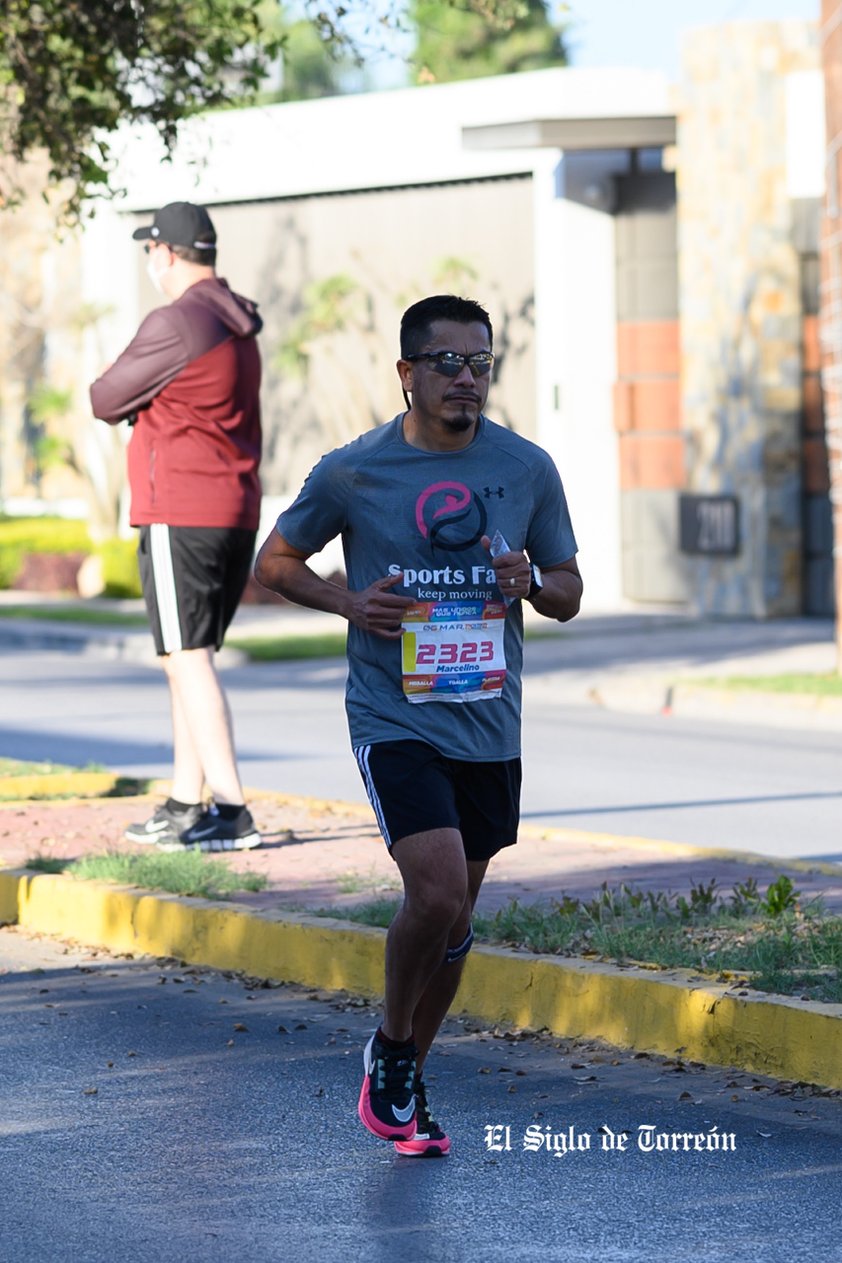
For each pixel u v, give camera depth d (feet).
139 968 88.74
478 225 318.04
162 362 104.17
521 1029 76.64
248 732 180.24
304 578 60.13
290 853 105.81
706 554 294.46
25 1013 80.69
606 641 264.93
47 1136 64.59
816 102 264.31
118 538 356.79
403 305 329.52
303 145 338.75
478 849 60.70
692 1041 71.41
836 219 199.82
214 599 106.32
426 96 319.68
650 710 203.62
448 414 58.34
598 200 306.55
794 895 86.53
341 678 236.22
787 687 197.67
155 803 122.83
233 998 82.89
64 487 458.50
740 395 288.10
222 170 350.84
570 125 286.46
